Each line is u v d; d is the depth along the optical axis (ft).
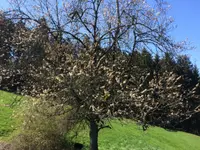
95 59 33.78
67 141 52.34
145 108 30.53
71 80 27.58
